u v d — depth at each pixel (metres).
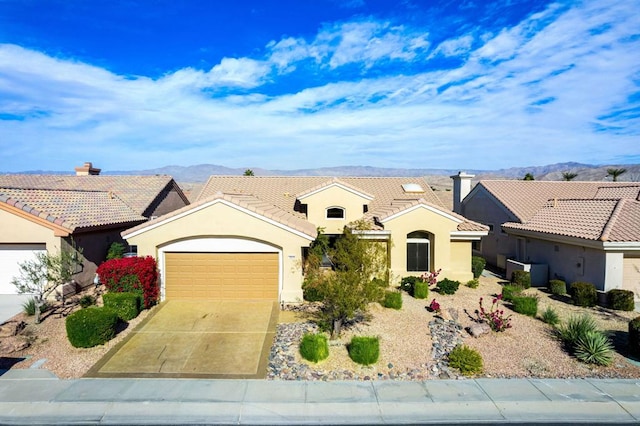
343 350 13.09
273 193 27.95
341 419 9.59
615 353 13.07
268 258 18.55
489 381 11.27
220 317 16.28
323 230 22.84
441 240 21.91
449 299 18.98
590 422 9.52
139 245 18.09
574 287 18.55
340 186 23.16
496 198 28.59
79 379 11.30
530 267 22.58
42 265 16.52
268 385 11.05
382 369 11.92
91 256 21.78
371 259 14.30
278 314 16.69
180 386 10.97
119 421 9.50
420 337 14.14
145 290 17.06
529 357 12.67
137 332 14.70
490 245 29.77
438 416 9.70
